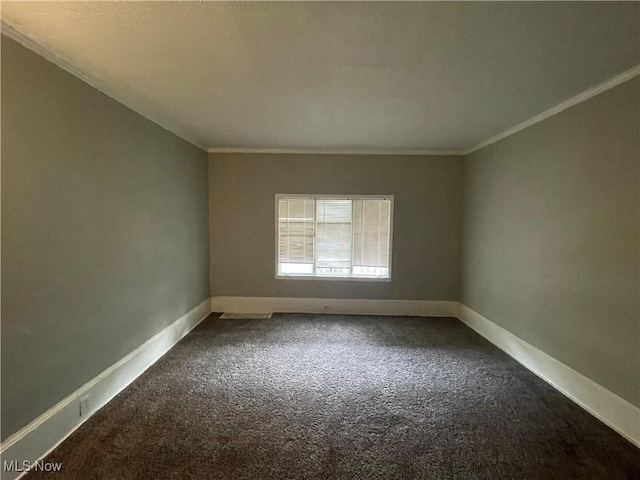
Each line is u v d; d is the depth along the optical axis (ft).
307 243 16.85
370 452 6.95
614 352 7.79
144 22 5.64
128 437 7.27
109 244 8.80
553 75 7.57
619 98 7.66
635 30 5.73
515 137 11.83
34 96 6.46
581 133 8.80
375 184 16.49
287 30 5.85
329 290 16.89
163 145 11.76
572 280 9.12
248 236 16.78
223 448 6.98
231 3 5.09
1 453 5.86
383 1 5.01
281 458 6.73
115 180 9.04
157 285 11.39
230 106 9.91
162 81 8.11
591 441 7.34
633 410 7.33
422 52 6.59
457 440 7.34
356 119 11.09
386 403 8.77
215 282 16.90
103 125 8.51
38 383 6.60
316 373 10.44
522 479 6.29
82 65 7.26
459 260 16.52
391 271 16.69
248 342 12.96
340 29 5.81
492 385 9.77
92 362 8.17
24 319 6.29
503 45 6.30
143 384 9.62
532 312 10.82
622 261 7.60
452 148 15.44
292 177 16.60
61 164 7.13
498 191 12.94
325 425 7.80
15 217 6.10
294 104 9.71
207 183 16.37
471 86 8.25
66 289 7.30
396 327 14.89
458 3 5.04
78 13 5.38
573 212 9.09
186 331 13.84
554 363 9.78
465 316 15.76
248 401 8.78
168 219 12.21
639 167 7.21
